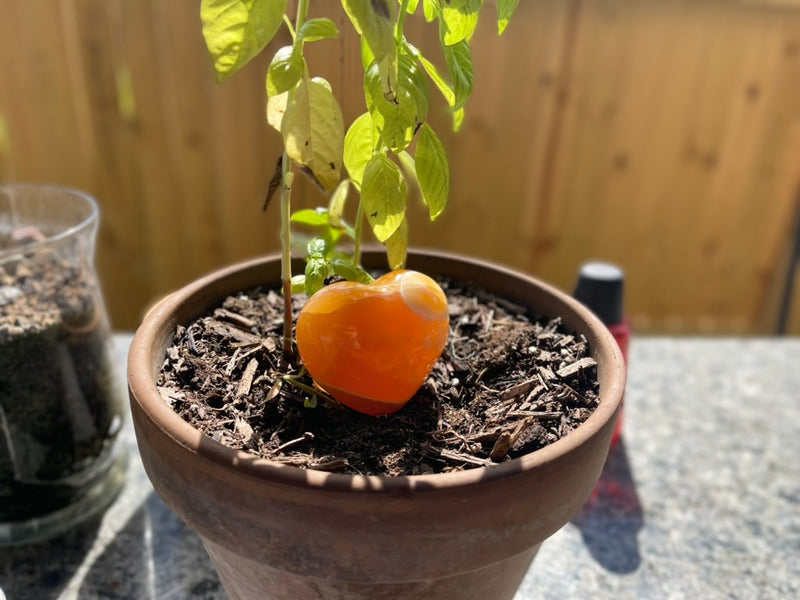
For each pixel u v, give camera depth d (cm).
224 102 59
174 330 26
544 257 72
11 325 31
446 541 19
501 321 29
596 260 74
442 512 18
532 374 26
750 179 72
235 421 23
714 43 64
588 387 25
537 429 22
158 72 59
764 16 63
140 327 25
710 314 80
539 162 67
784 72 66
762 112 68
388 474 21
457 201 67
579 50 62
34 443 32
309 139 20
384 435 23
